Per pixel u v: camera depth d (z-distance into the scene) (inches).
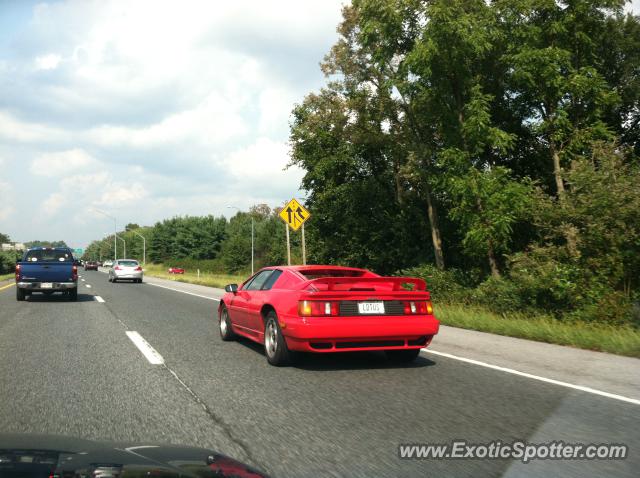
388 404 191.3
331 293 249.0
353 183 1182.9
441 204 1026.7
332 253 1268.5
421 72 702.5
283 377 239.5
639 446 146.1
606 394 206.4
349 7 869.8
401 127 905.5
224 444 147.2
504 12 722.8
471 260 942.4
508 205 661.9
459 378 237.5
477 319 438.6
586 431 159.3
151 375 242.7
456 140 757.9
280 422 168.9
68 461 52.7
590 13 726.5
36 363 271.4
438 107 772.0
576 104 732.0
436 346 331.6
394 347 258.8
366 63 884.0
